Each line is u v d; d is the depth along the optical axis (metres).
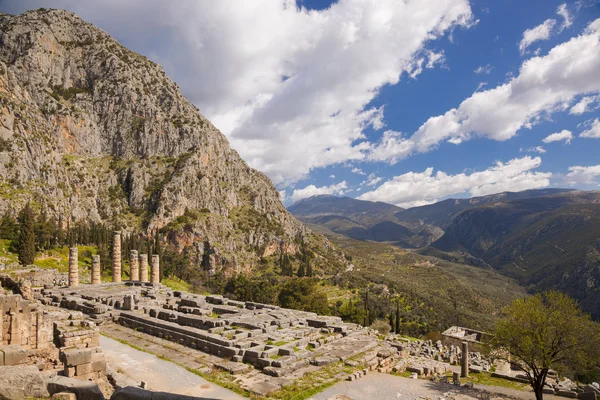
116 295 46.84
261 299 100.19
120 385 19.38
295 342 29.86
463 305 148.88
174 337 30.92
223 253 167.50
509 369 40.88
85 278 84.94
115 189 187.38
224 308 41.28
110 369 21.64
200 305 41.12
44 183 147.25
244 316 36.94
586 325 31.27
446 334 61.53
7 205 122.38
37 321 21.11
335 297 132.00
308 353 27.95
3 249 95.06
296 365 25.95
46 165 152.50
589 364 31.34
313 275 170.50
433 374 33.03
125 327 35.16
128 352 27.80
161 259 130.38
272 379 23.66
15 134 147.88
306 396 21.81
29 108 167.50
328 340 33.44
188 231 167.62
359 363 28.34
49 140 166.50
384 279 175.88
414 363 34.06
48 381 12.11
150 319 34.28
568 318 30.77
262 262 186.12
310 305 76.50
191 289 113.44
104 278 93.81
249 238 194.75
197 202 193.25
